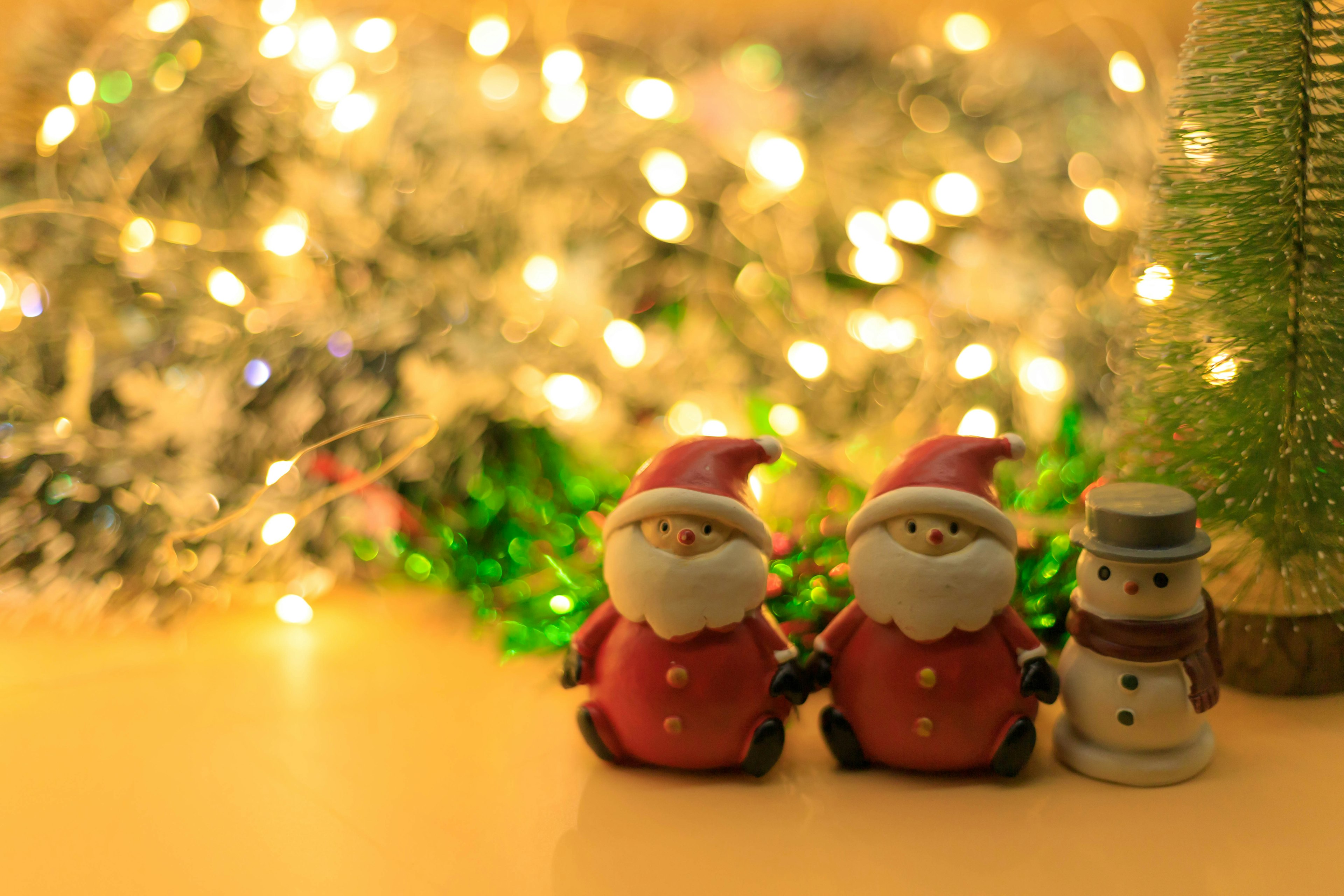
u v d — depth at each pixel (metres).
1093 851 0.30
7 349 0.37
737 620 0.31
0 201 0.38
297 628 0.37
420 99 0.40
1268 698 0.34
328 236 0.38
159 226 0.37
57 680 0.35
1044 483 0.37
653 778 0.32
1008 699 0.31
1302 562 0.33
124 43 0.39
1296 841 0.30
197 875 0.30
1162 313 0.33
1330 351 0.32
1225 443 0.33
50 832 0.31
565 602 0.36
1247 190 0.32
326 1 0.45
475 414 0.38
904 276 0.42
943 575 0.30
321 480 0.37
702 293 0.41
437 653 0.36
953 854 0.30
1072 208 0.42
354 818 0.31
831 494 0.38
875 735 0.31
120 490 0.36
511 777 0.32
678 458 0.31
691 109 0.41
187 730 0.34
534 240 0.39
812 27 0.52
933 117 0.45
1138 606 0.30
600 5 0.53
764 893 0.29
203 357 0.37
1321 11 0.31
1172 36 0.55
